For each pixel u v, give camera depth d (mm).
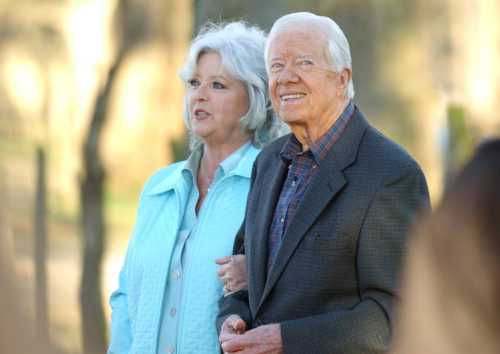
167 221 9195
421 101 34000
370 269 7094
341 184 7324
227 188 9086
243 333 7656
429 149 33250
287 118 7742
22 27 35656
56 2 36000
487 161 2594
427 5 33500
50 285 36812
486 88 33562
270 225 7855
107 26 36250
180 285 8859
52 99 37000
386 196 7164
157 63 32125
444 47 34281
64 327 28234
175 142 18344
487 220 2518
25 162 34875
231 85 9211
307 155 7789
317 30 7809
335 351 7031
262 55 9320
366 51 32250
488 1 34531
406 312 2568
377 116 34844
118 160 46500
